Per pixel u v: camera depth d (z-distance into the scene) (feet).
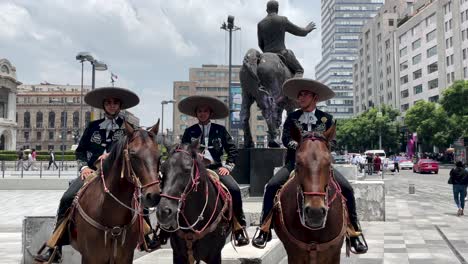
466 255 28.99
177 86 289.12
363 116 239.91
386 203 62.34
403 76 278.87
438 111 174.91
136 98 18.74
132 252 16.84
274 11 39.50
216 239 17.60
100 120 19.15
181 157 15.15
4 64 234.17
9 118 241.76
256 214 30.09
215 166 20.06
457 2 211.82
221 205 17.90
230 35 86.63
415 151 218.79
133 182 14.73
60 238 17.61
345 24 535.19
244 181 39.40
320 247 14.66
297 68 38.96
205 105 20.01
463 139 164.96
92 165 18.75
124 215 15.83
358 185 46.09
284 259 26.86
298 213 14.75
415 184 99.45
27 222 23.25
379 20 322.34
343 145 264.72
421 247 31.83
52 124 361.10
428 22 242.17
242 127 40.37
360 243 16.74
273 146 38.37
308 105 17.72
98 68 81.20
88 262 16.14
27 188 80.43
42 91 375.86
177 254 17.20
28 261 23.15
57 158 160.04
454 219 46.70
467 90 161.58
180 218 16.40
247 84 38.37
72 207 17.01
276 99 36.55
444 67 226.38
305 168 13.26
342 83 528.22
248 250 22.81
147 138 14.66
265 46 39.63
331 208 14.82
